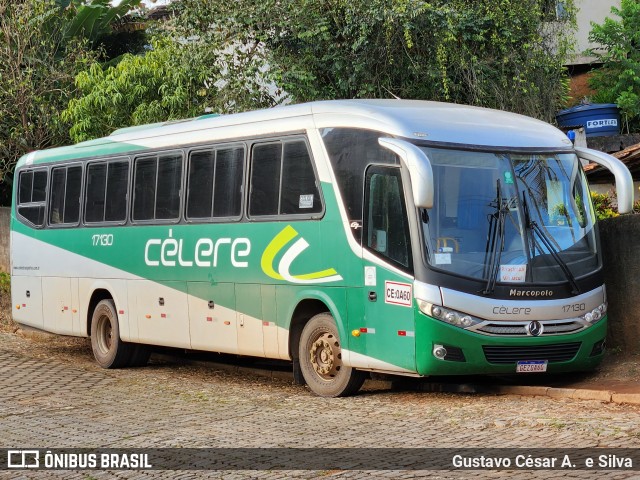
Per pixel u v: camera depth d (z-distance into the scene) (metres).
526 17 22.55
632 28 29.42
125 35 32.97
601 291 13.03
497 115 13.64
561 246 12.81
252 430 11.26
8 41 27.05
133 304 17.28
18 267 20.58
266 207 14.45
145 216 17.06
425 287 12.11
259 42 22.70
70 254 18.92
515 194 12.72
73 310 18.86
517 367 12.45
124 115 24.78
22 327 20.59
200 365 18.38
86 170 18.73
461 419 10.98
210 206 15.60
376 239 12.72
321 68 22.52
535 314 12.42
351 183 13.09
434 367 12.12
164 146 16.77
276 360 18.08
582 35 32.25
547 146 13.23
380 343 12.62
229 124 15.41
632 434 9.52
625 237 13.89
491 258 12.39
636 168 19.73
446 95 21.62
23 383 16.08
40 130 27.27
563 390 12.15
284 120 14.27
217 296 15.34
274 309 14.23
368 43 21.84
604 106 26.28
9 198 31.05
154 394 14.69
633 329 13.84
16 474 9.80
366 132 12.96
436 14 21.42
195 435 11.16
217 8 22.52
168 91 23.56
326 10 22.33
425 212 12.28
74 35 29.83
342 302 13.13
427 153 12.43
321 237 13.46
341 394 13.38
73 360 19.05
